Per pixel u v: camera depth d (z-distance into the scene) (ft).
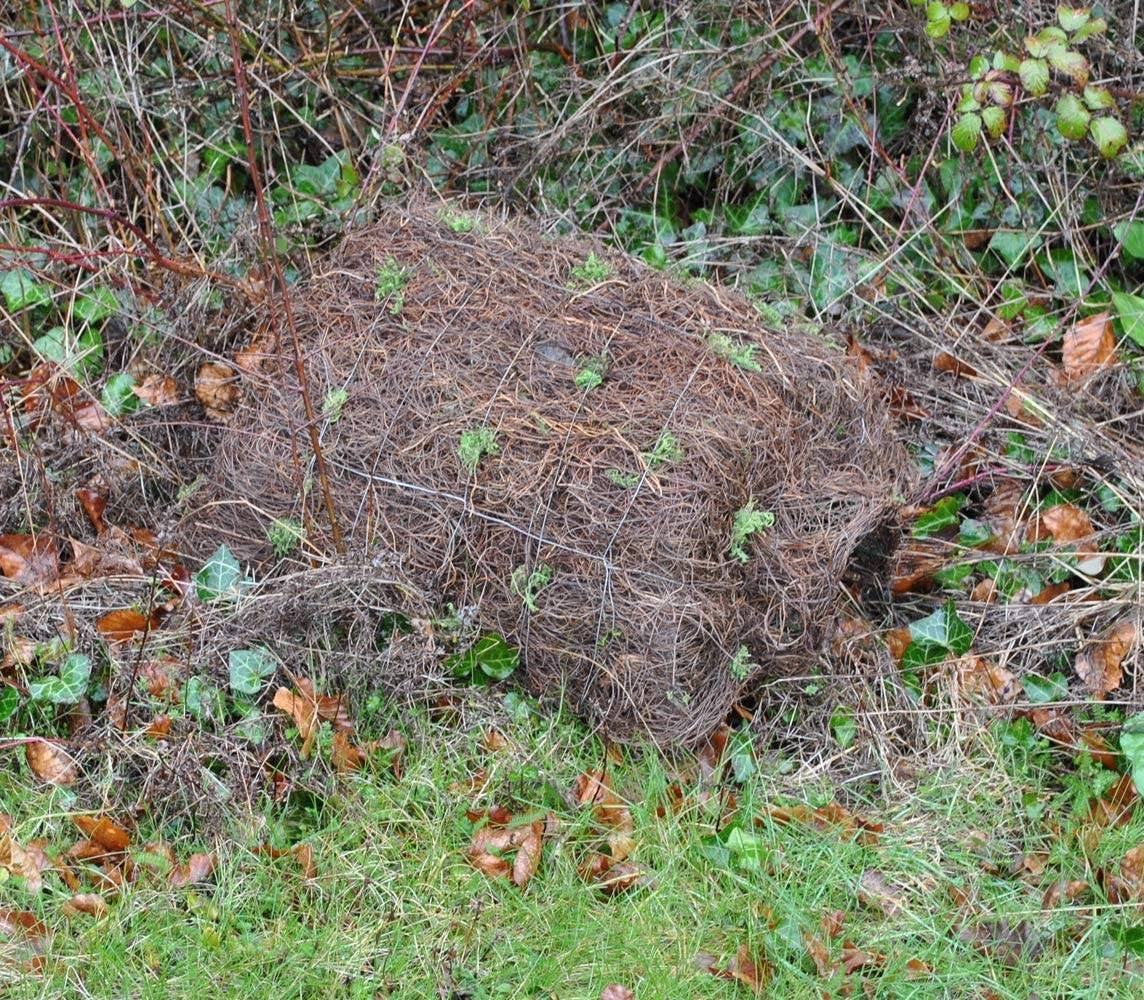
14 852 10.18
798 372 12.26
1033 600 12.93
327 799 10.79
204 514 12.37
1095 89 12.84
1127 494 13.56
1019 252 15.39
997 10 14.78
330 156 16.14
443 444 11.53
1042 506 13.75
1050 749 11.79
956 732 11.78
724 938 10.16
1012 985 9.93
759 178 16.20
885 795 11.35
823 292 15.49
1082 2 14.82
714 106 15.78
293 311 12.81
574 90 16.08
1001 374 14.73
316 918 10.03
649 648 11.01
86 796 10.75
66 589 12.18
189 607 11.77
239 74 10.52
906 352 15.29
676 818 10.79
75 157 15.34
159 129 15.88
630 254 14.69
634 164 16.15
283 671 11.43
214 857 10.36
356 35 16.19
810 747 11.79
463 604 11.50
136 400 14.24
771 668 11.85
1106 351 14.75
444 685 11.48
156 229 15.06
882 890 10.57
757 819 11.04
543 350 11.89
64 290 14.53
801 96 16.01
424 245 12.81
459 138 16.10
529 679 11.55
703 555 11.07
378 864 10.32
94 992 9.50
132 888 10.14
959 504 13.84
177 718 10.95
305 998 9.63
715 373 11.80
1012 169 15.49
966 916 10.40
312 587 11.42
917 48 15.58
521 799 10.97
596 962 9.84
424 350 12.00
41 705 11.27
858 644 12.34
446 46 15.98
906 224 15.85
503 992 9.62
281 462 11.97
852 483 12.15
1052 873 10.77
